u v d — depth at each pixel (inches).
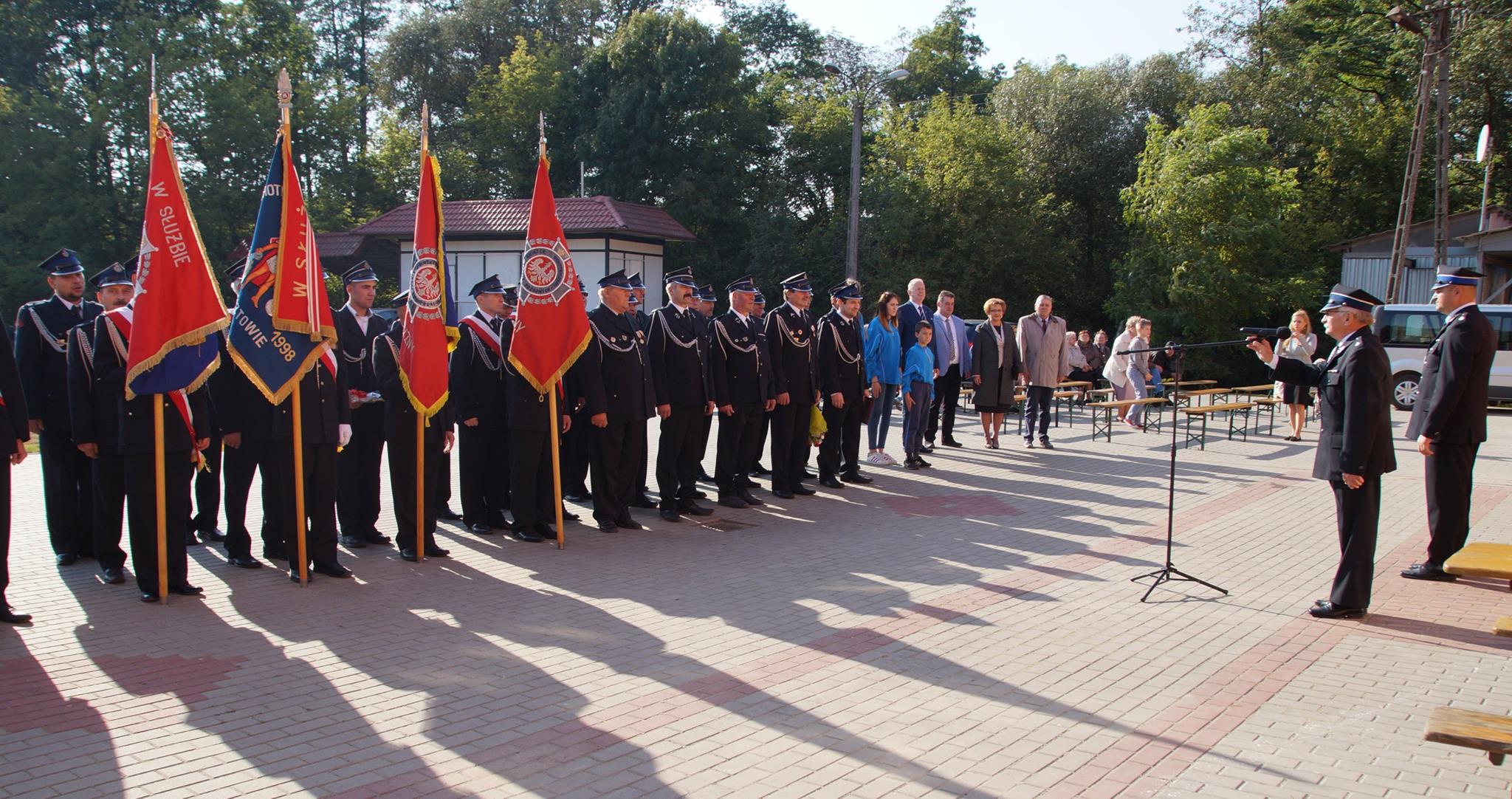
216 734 183.2
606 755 176.2
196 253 262.8
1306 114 1422.2
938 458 542.3
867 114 1656.0
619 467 362.9
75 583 281.7
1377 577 305.0
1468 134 1371.8
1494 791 165.8
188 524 271.7
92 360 267.7
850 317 447.8
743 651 232.1
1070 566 314.8
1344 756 179.0
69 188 1273.4
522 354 326.6
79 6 1417.3
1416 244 1221.7
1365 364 252.2
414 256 305.7
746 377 396.2
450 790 162.6
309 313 277.7
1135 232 1326.3
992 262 1289.4
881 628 249.8
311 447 285.7
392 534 348.5
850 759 175.9
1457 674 220.8
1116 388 701.3
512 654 227.8
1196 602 275.9
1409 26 908.6
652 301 1261.1
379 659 223.9
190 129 1302.9
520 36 1662.2
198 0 1482.5
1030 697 205.9
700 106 1477.6
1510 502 426.6
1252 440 637.3
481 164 1648.6
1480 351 288.2
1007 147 1328.7
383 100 1764.3
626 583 289.7
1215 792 165.0
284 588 280.2
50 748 176.1
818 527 368.5
